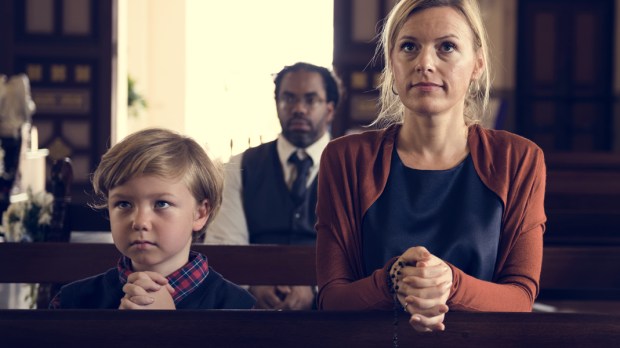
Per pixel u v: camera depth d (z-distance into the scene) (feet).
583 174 15.24
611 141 43.34
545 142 43.37
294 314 4.56
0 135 31.09
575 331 4.57
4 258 8.00
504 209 5.79
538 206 5.85
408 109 5.83
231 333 4.51
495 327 4.58
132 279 5.43
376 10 36.73
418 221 5.75
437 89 5.53
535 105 43.29
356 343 4.56
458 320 4.59
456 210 5.76
